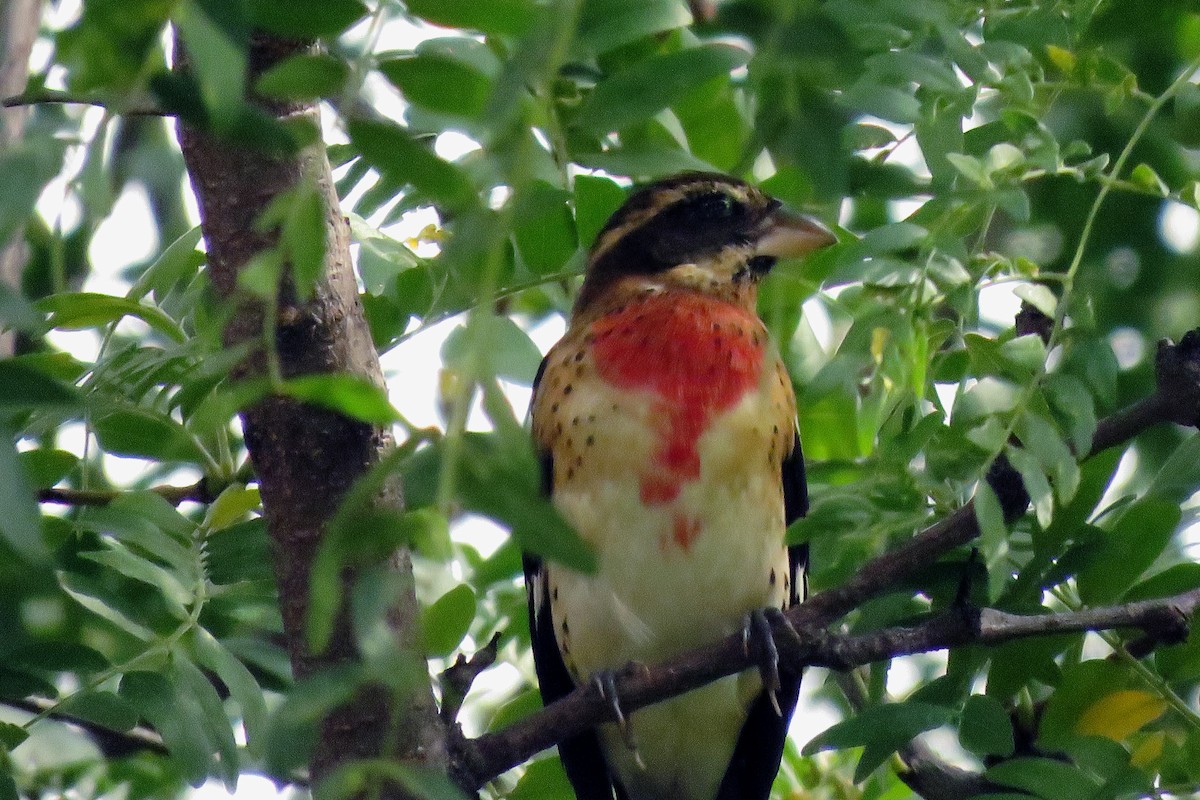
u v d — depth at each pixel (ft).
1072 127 32.91
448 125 15.48
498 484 11.16
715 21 12.75
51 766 28.09
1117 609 22.65
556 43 11.46
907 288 20.39
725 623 29.04
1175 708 23.81
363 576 12.12
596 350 29.25
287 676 26.07
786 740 33.01
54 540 24.11
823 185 12.80
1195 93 22.38
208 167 21.91
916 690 24.89
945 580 24.62
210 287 24.75
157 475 32.68
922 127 20.53
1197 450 24.88
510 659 32.73
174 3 11.93
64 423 26.20
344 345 22.26
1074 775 22.39
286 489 22.63
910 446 20.88
